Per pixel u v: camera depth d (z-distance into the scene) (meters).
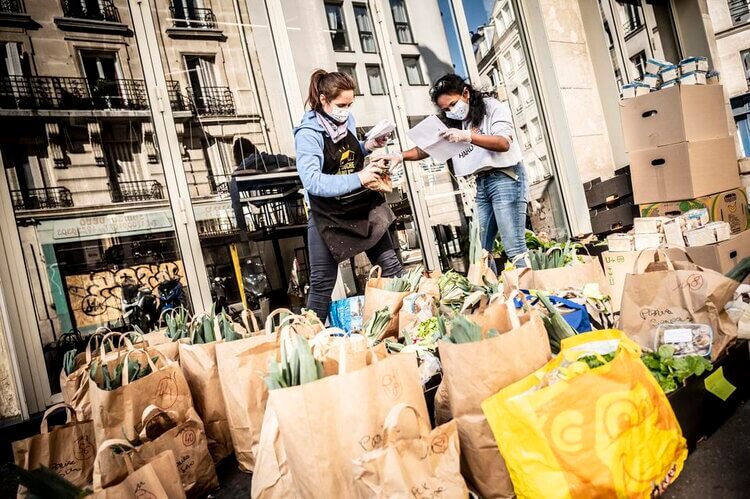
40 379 2.64
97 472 1.22
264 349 1.59
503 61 4.73
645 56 5.62
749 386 1.60
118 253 3.04
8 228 2.71
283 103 3.71
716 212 3.24
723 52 11.34
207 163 3.41
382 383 1.18
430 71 4.43
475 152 2.75
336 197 2.39
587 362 1.21
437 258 4.14
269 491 1.27
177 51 3.39
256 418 1.55
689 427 1.35
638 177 3.54
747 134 11.41
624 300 1.75
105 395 1.43
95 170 3.06
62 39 3.06
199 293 3.22
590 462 1.01
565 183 4.64
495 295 1.61
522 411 1.05
